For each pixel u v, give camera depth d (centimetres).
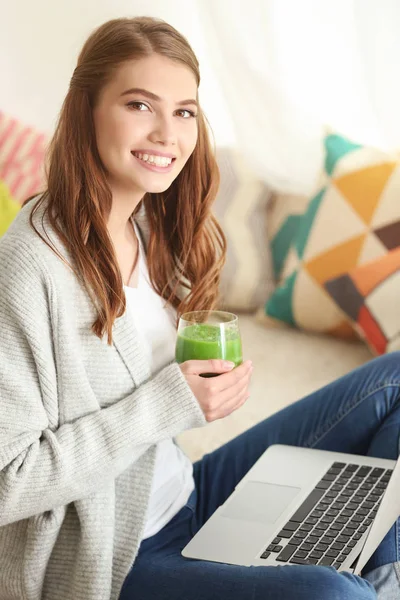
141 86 148
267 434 191
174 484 166
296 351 289
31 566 148
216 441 231
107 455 143
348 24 311
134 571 152
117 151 151
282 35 304
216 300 187
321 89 320
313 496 168
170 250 177
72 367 145
